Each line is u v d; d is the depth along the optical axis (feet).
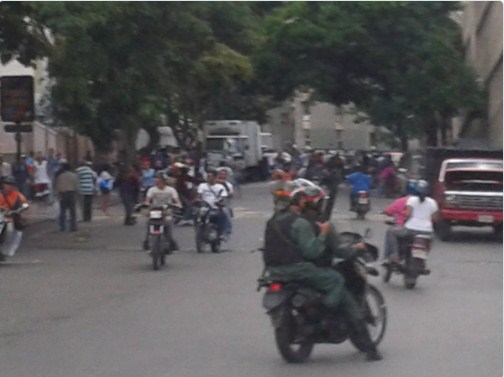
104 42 105.19
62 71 107.04
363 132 303.27
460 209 96.02
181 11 108.99
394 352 43.09
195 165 147.54
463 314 53.67
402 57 187.01
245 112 239.09
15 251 83.71
